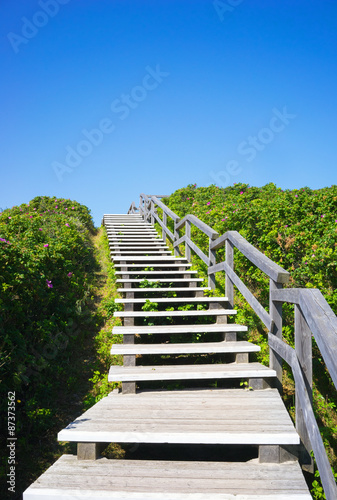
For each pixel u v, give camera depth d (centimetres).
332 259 494
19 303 397
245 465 246
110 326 551
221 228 784
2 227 669
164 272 667
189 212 1082
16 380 327
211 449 316
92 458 252
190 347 405
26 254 452
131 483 222
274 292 358
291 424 270
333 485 196
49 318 488
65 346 465
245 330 448
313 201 721
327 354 195
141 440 252
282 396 381
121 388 374
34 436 321
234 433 254
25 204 1301
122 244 945
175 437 253
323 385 420
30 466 287
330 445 332
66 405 373
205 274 695
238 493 211
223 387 384
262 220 687
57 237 729
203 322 518
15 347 348
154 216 1142
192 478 228
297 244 596
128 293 580
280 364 364
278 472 236
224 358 454
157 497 208
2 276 376
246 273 619
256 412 294
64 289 593
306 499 206
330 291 477
